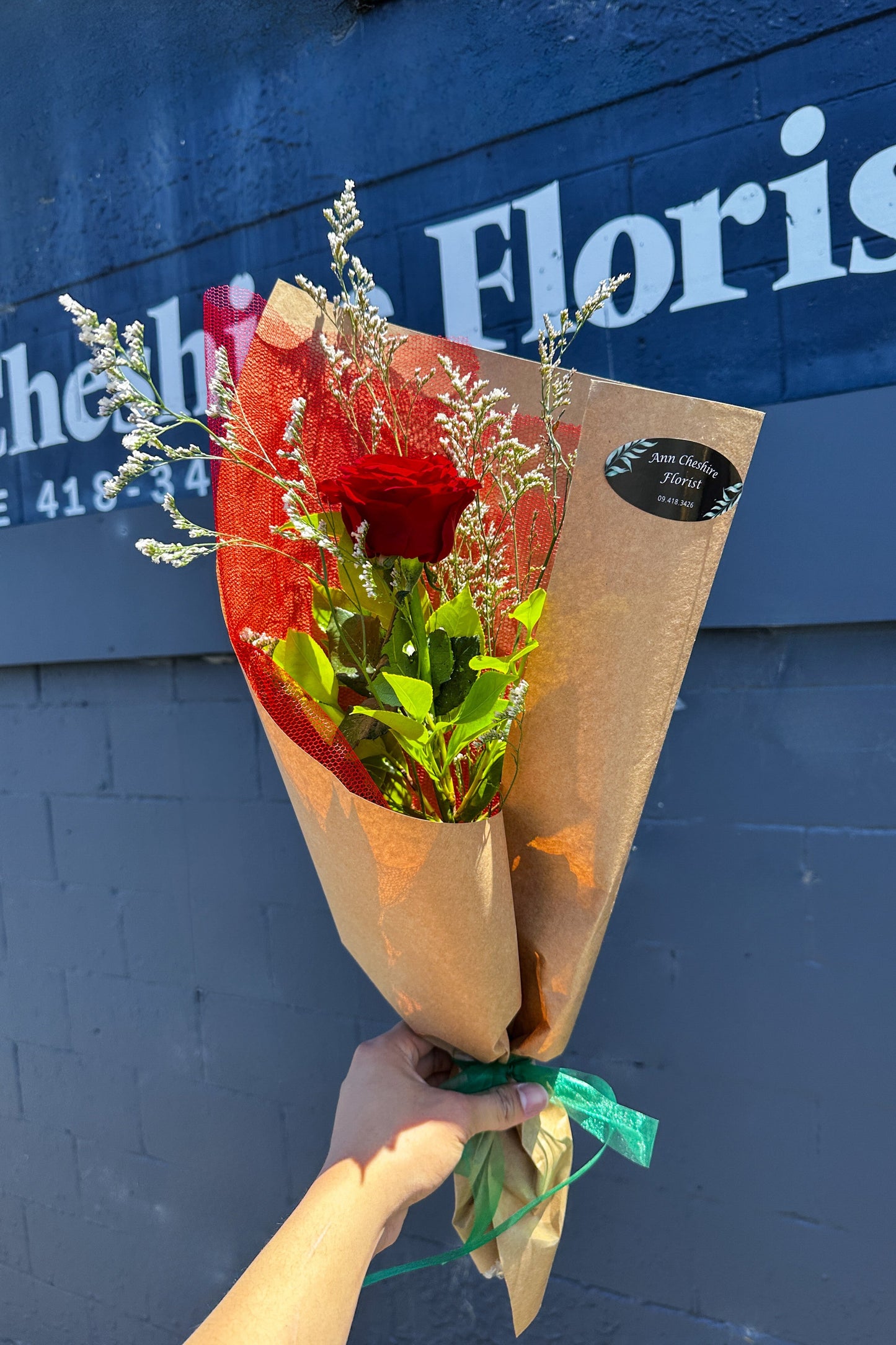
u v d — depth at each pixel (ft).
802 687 3.76
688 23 3.61
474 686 2.01
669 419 2.23
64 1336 5.94
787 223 3.52
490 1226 2.45
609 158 3.82
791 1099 3.89
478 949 2.17
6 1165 6.12
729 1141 4.03
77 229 5.28
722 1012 4.00
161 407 2.06
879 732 3.64
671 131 3.69
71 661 5.41
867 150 3.36
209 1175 5.35
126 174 5.07
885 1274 3.75
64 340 5.41
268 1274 1.87
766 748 3.84
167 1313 5.53
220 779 5.11
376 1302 4.96
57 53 5.22
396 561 2.05
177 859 5.29
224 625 4.81
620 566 2.26
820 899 3.78
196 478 4.94
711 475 2.22
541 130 3.94
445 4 4.08
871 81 3.34
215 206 4.80
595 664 2.28
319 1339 1.81
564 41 3.85
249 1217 5.23
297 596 2.33
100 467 5.33
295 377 2.35
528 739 2.34
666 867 4.07
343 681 2.14
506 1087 2.46
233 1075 5.23
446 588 2.34
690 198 3.68
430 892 2.07
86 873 5.64
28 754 5.80
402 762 2.26
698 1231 4.13
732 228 3.61
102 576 5.15
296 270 4.59
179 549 2.07
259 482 2.28
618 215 3.82
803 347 3.54
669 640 2.24
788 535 3.56
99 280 5.24
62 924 5.76
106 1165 5.70
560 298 3.97
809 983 3.83
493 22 3.98
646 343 3.82
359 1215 2.00
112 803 5.50
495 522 2.44
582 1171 2.47
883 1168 3.73
